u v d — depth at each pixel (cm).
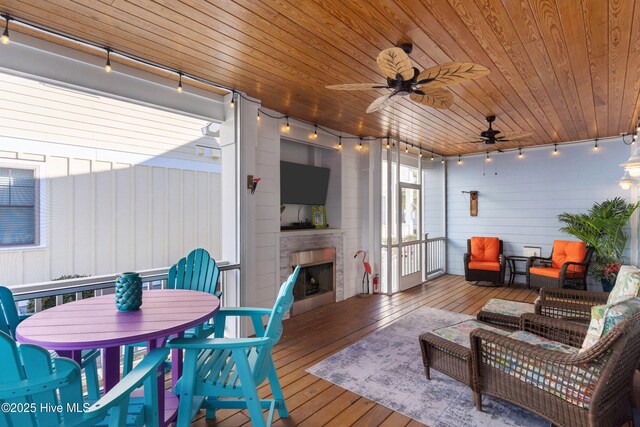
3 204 362
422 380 269
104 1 201
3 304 187
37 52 245
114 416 128
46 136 387
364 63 287
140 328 158
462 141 597
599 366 165
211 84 331
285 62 285
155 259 469
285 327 402
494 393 213
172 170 489
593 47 254
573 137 571
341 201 536
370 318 435
